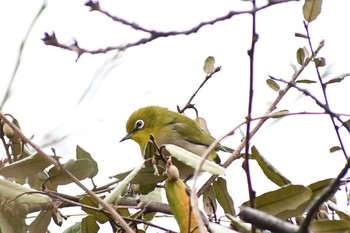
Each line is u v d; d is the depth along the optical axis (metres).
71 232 10.14
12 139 9.66
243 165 9.18
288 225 5.54
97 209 9.30
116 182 10.23
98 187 10.12
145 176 9.27
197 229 7.80
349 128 7.35
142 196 10.15
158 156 8.81
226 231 7.57
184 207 8.02
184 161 8.58
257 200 8.01
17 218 8.92
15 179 10.12
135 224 9.70
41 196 8.89
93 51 6.79
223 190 9.53
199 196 9.86
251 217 5.57
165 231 9.16
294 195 8.02
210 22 6.81
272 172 8.92
